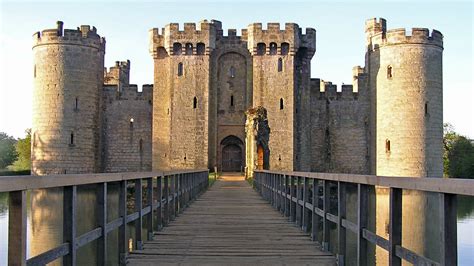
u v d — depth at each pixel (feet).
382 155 180.34
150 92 200.95
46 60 178.50
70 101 178.50
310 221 55.77
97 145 187.62
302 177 56.65
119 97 200.85
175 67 195.93
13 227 19.03
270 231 53.11
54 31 177.78
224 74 199.82
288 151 195.00
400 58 177.37
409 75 176.04
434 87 177.47
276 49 197.06
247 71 199.00
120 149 200.13
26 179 19.19
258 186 113.60
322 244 44.21
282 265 37.86
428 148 176.14
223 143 199.52
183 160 194.29
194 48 195.83
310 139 200.13
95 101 185.37
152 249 43.55
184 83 195.52
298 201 56.59
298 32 198.59
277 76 196.44
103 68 197.47
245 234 51.24
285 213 66.13
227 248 44.11
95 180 27.76
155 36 199.11
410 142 175.42
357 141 198.49
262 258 40.19
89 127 182.60
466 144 277.64
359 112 198.80
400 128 176.55
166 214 58.18
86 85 181.68
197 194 100.17
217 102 199.00
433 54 177.68
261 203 84.84
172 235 50.70
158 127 197.47
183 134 194.59
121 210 37.47
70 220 24.53
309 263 38.52
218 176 182.70
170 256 40.83
